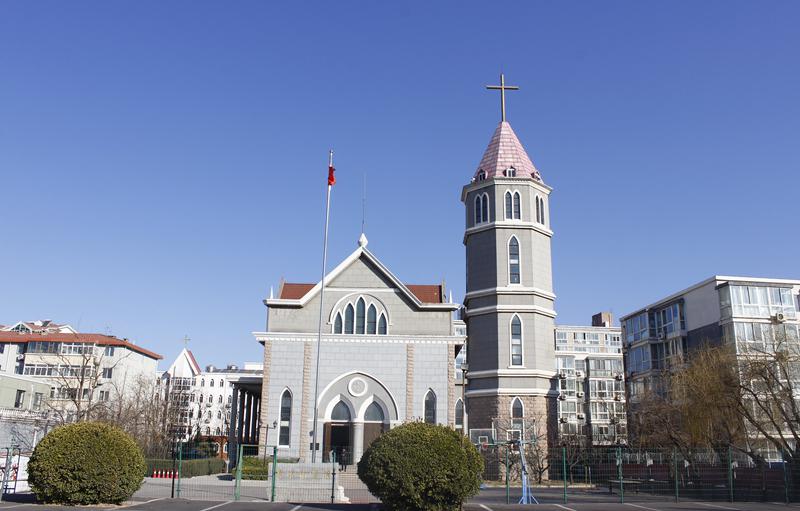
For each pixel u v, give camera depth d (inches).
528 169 2363.4
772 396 1509.6
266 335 1801.2
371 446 934.4
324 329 1827.0
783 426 1806.1
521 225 2273.6
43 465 898.7
